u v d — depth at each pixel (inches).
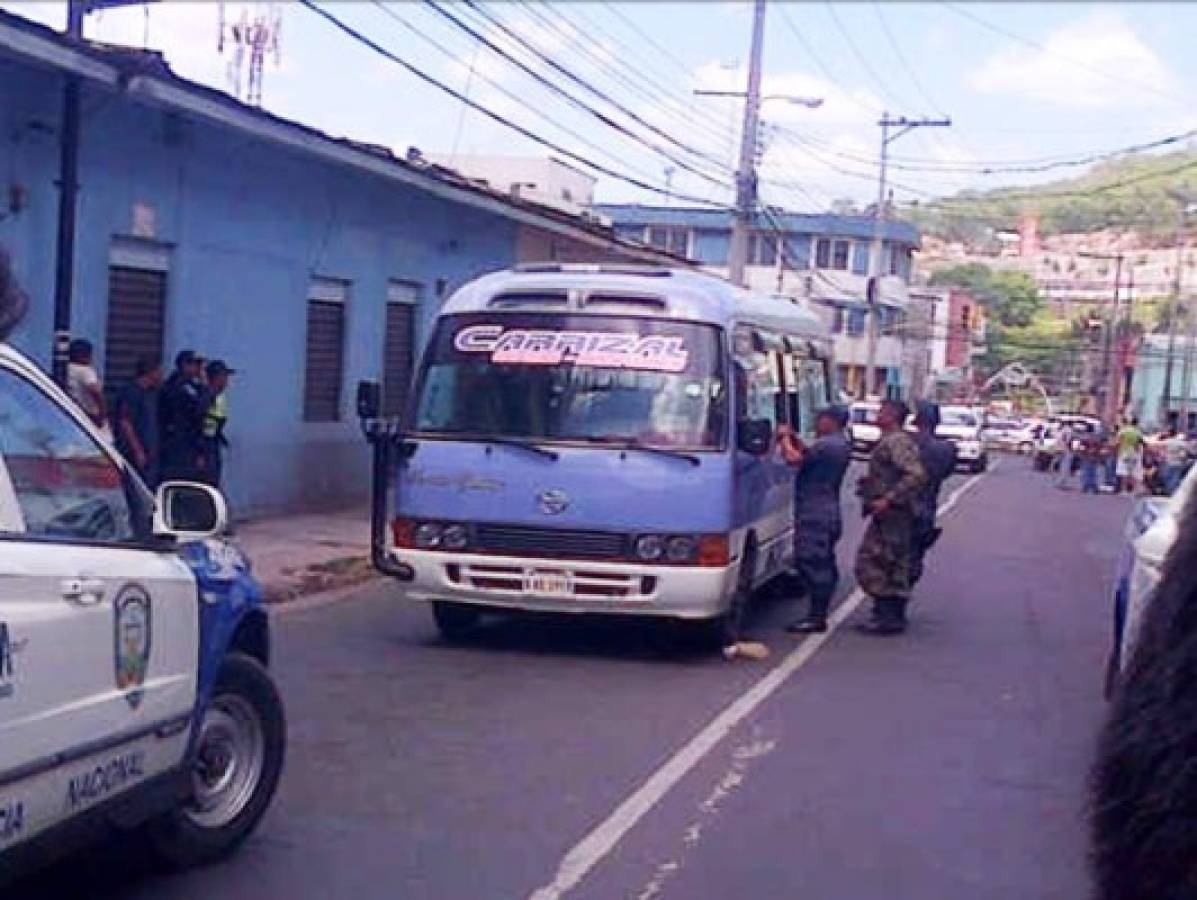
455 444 489.7
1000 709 441.1
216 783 276.5
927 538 581.3
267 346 816.9
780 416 588.4
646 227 2709.2
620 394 490.0
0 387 221.3
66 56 556.7
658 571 478.0
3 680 200.8
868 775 358.0
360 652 492.7
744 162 1373.0
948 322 3164.4
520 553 484.4
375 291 948.6
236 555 281.7
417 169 875.4
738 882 277.3
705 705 427.8
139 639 236.8
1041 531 1111.6
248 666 279.4
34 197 620.1
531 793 330.3
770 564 578.2
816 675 481.1
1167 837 99.0
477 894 265.1
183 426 646.5
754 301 569.3
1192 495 110.6
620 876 278.2
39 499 221.6
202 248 746.2
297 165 833.5
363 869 276.2
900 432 569.3
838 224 2871.6
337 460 903.7
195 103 639.1
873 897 271.9
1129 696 106.6
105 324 675.4
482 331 502.9
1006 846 305.1
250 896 259.8
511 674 463.2
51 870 267.1
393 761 352.8
